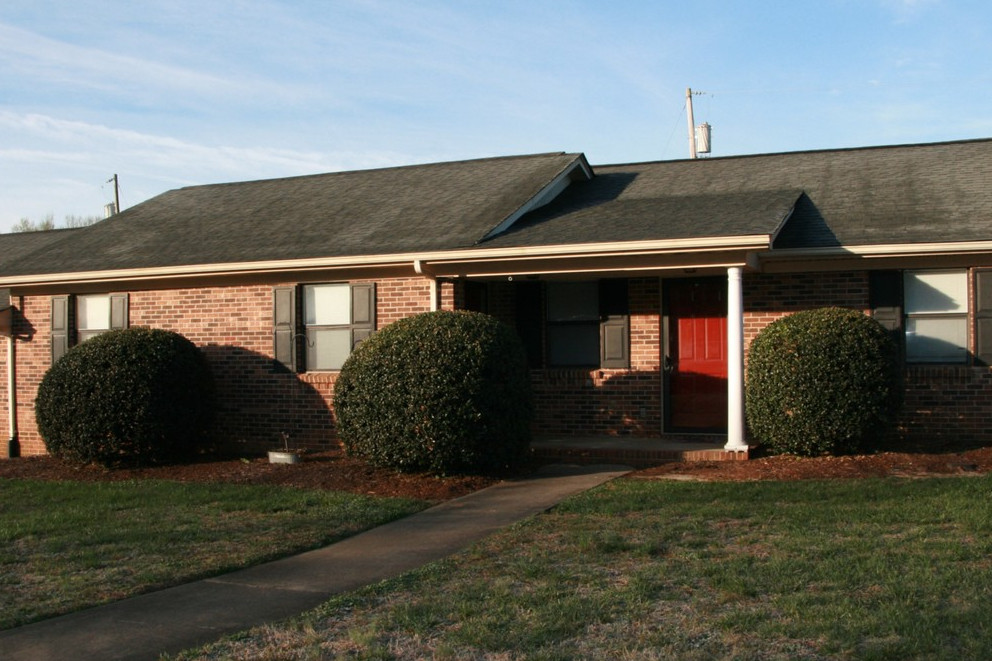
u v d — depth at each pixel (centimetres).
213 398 1419
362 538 852
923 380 1245
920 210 1284
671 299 1390
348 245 1388
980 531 748
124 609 646
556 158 1695
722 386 1363
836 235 1242
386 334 1165
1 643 582
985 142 1562
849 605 575
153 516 962
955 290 1244
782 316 1309
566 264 1259
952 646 506
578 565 702
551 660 512
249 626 603
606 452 1243
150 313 1548
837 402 1100
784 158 1661
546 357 1455
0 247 2141
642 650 520
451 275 1326
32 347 1645
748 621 555
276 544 820
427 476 1138
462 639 549
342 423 1163
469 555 756
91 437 1298
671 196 1500
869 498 903
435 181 1695
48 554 804
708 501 924
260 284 1468
